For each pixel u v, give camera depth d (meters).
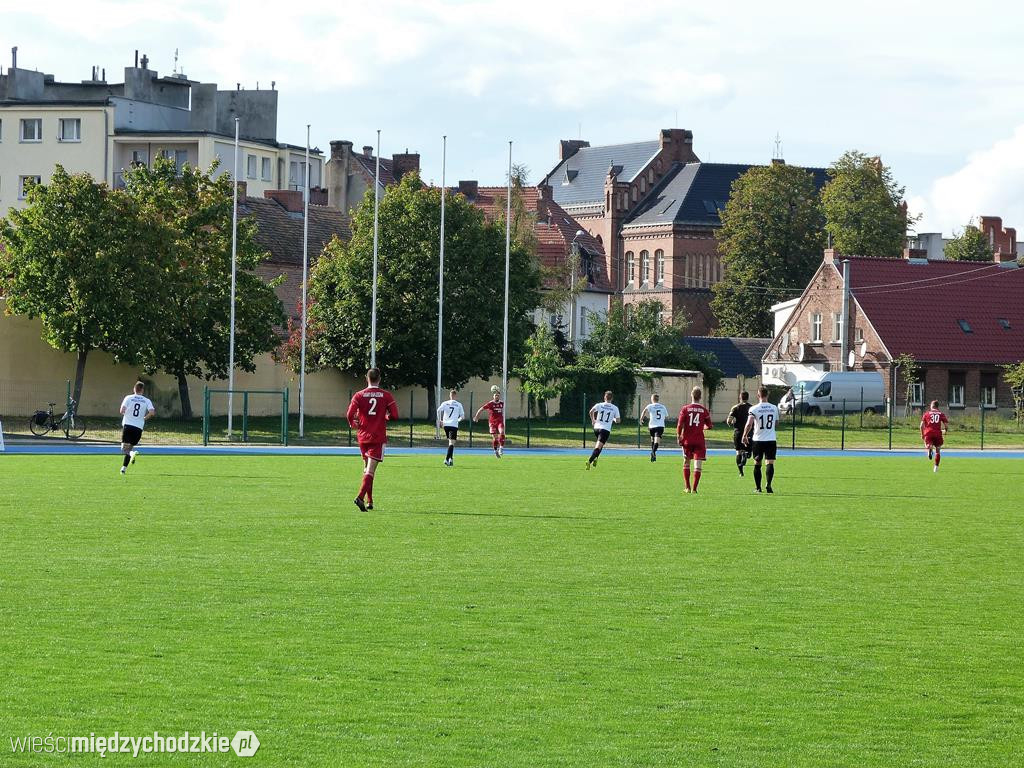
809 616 25.09
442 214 104.12
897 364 153.12
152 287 100.12
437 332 112.12
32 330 104.94
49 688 18.89
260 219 146.00
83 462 70.94
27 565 29.92
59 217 99.25
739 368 182.50
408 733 17.09
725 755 16.48
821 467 81.19
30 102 168.62
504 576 29.28
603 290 189.75
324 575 29.00
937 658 21.62
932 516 46.12
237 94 186.75
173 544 34.00
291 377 118.69
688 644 22.36
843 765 16.20
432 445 99.38
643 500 50.81
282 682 19.39
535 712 18.11
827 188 196.50
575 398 127.19
